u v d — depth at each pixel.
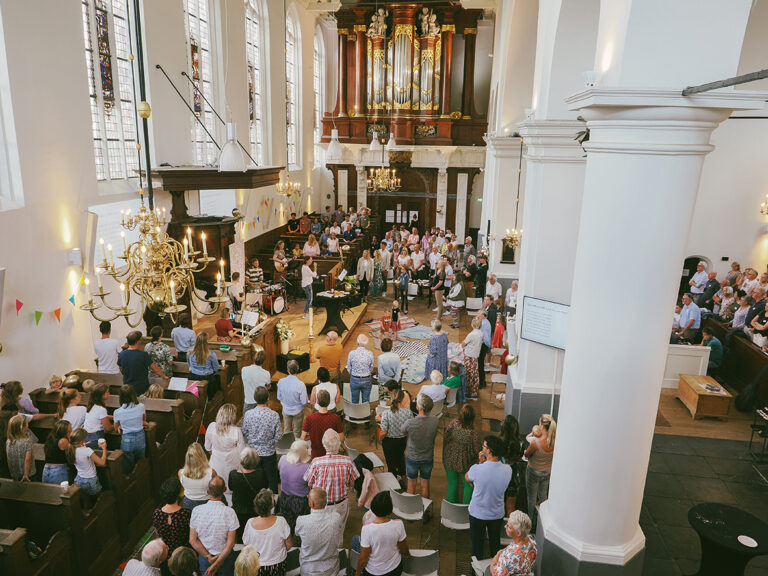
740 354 9.98
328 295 12.26
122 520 5.77
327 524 4.38
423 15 21.78
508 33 13.36
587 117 3.78
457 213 24.03
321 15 22.53
